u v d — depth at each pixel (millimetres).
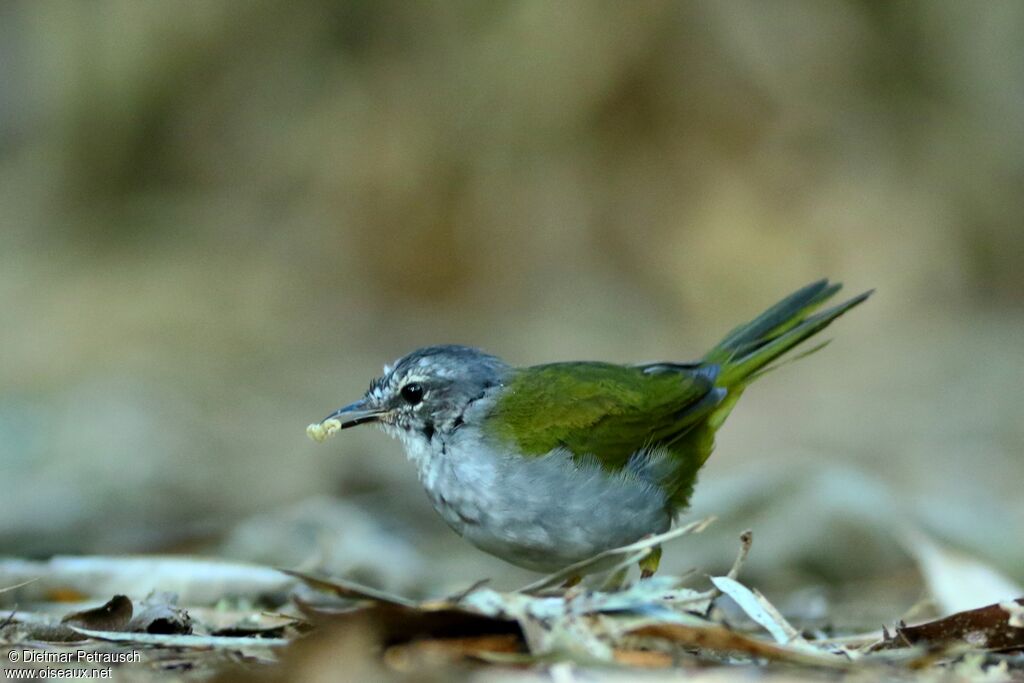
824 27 17875
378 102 18531
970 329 17734
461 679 5215
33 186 19781
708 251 17656
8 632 6484
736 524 11117
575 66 17828
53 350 16984
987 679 5609
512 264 18281
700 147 17859
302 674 5328
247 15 19000
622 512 7922
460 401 7988
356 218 18641
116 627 6578
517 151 18156
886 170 18031
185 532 11141
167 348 17125
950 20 18328
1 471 13156
